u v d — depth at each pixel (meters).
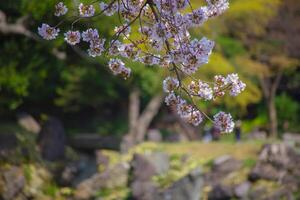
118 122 36.09
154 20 6.79
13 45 21.73
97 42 6.75
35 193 23.48
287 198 23.30
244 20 30.23
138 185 23.75
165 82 6.73
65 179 24.70
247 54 32.25
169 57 6.52
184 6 6.52
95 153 26.36
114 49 6.80
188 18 6.56
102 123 35.75
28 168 23.88
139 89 31.56
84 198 24.20
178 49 6.48
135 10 6.82
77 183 24.80
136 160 24.33
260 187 23.30
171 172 24.41
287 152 24.30
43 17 7.16
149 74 27.25
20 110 33.16
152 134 32.50
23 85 22.86
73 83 33.19
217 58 26.09
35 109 33.88
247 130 37.22
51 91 33.31
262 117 37.78
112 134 35.47
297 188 23.91
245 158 24.70
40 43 21.20
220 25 29.20
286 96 39.75
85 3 6.85
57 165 24.98
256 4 29.83
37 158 24.69
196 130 35.28
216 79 6.73
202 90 6.70
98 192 24.28
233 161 24.22
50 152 25.34
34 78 23.97
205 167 24.45
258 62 33.19
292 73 39.44
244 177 23.83
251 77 35.91
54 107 34.50
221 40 29.95
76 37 6.75
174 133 35.28
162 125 37.03
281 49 34.09
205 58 6.45
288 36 34.16
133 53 6.80
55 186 24.36
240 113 34.81
